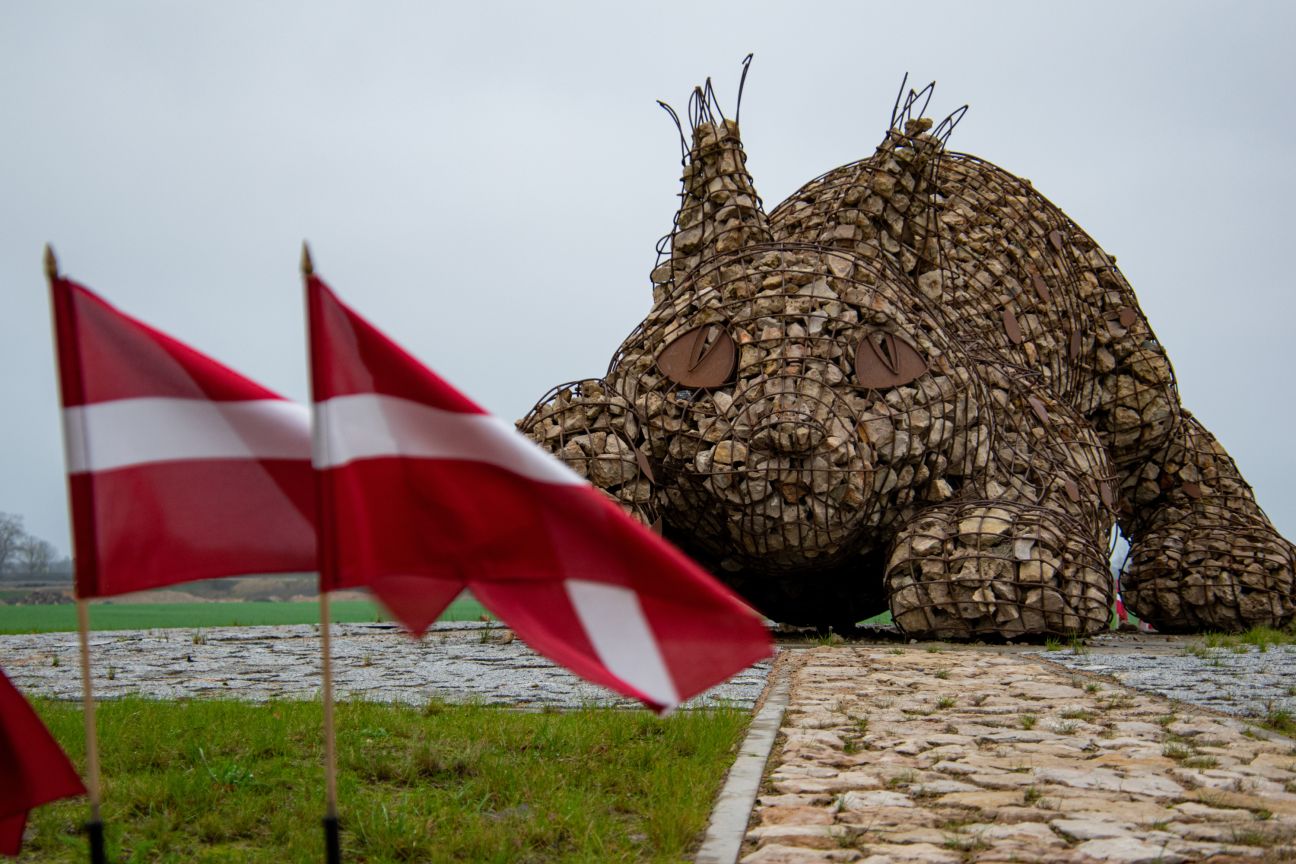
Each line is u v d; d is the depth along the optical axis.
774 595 19.70
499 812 6.75
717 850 5.78
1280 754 7.95
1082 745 8.22
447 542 4.74
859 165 21.91
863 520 16.89
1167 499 25.47
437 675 12.90
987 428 17.83
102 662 14.80
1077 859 5.57
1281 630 22.25
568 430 16.62
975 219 23.59
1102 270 25.78
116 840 6.10
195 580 4.73
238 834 6.41
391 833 6.07
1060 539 16.44
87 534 4.59
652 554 4.80
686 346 17.11
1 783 5.09
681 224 19.44
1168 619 22.92
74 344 4.61
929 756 7.85
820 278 17.25
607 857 5.76
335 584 4.59
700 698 10.62
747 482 16.16
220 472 4.80
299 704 9.88
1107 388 25.08
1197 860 5.54
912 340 17.17
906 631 16.48
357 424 4.69
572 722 8.88
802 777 7.24
